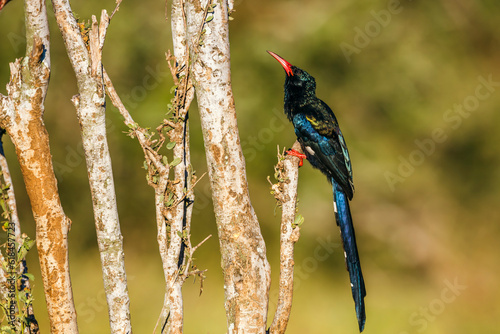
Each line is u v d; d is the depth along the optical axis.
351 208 16.38
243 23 14.68
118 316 4.73
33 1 4.35
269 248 14.94
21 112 4.47
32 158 4.53
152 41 14.14
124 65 14.05
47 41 4.50
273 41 14.44
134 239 15.23
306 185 14.87
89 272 14.04
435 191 16.42
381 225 16.38
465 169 16.34
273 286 14.23
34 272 13.95
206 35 4.61
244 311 4.78
